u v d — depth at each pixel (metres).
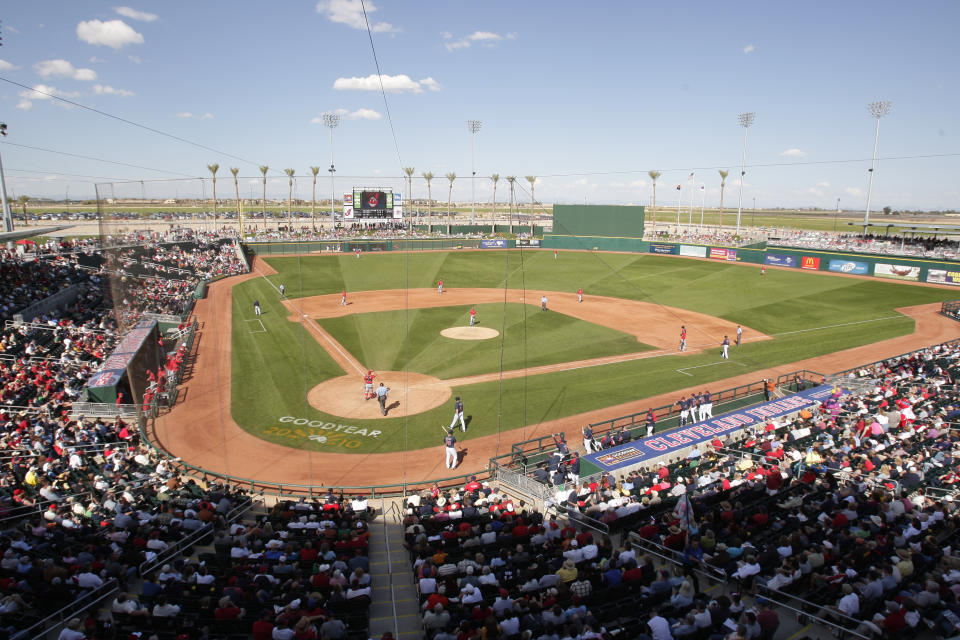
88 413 27.36
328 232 93.44
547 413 29.20
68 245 61.47
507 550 13.83
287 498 20.25
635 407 29.95
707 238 93.31
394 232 96.62
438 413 29.22
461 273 75.19
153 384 29.08
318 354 39.62
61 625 11.71
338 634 10.68
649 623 10.44
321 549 14.12
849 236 87.44
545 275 74.25
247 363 37.31
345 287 65.44
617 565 13.24
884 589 11.86
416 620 12.54
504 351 40.69
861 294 58.62
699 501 16.92
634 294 62.78
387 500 20.08
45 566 13.00
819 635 11.25
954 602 11.36
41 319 39.03
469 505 17.45
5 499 17.81
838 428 23.16
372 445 25.42
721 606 11.17
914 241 80.50
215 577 13.38
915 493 17.20
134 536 15.24
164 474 20.48
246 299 56.59
